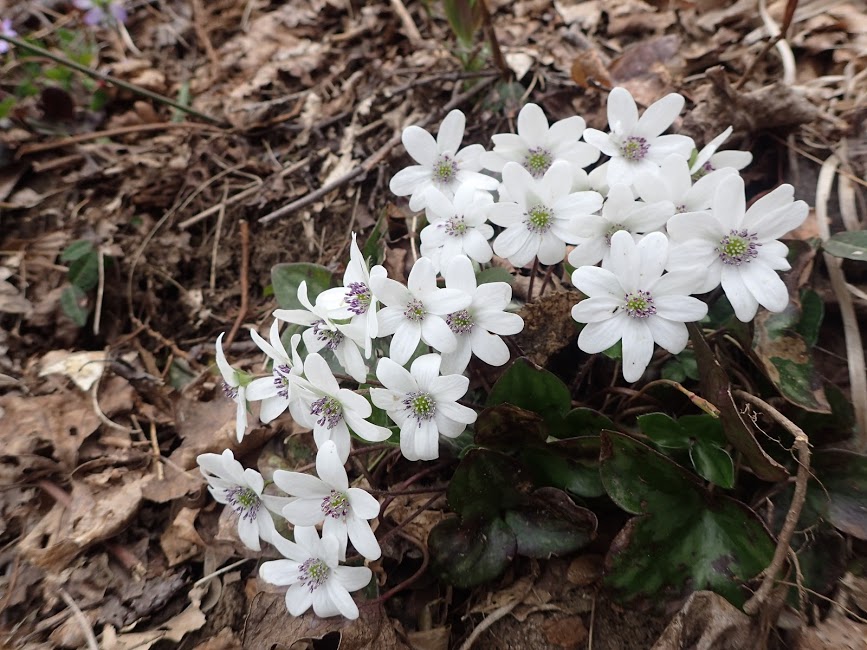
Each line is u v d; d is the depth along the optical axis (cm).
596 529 15
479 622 16
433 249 16
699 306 13
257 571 17
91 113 30
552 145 17
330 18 32
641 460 14
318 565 14
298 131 28
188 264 26
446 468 18
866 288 18
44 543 18
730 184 13
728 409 13
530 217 15
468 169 17
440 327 13
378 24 30
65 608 17
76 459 19
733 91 20
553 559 16
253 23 33
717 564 14
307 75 30
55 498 19
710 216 13
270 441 20
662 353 17
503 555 15
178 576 18
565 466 16
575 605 15
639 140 16
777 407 16
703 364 14
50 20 36
